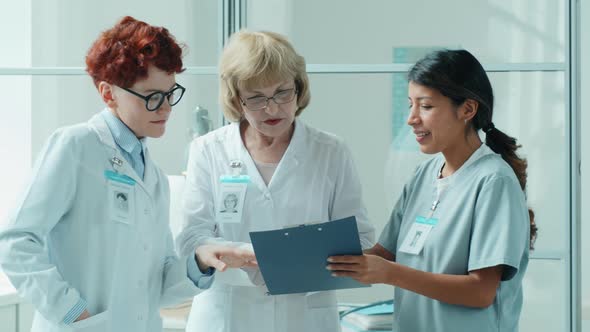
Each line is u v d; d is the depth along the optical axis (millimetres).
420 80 1760
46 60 2980
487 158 1793
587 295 3301
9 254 1565
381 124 2791
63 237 1664
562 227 2686
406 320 1839
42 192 1600
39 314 1687
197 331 2061
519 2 2713
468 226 1747
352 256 1693
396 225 2027
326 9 2811
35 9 2973
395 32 2781
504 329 1765
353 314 2334
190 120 2887
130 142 1746
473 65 1772
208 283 1852
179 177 2852
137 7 2918
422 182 1942
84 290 1639
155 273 1832
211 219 2088
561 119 2695
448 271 1762
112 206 1674
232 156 2090
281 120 1944
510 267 1714
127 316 1702
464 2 2738
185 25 2891
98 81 1714
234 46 1942
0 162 3029
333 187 2088
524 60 2715
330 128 2824
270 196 2037
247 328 2012
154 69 1666
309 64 2824
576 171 2674
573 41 2680
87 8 2947
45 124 2990
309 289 1828
